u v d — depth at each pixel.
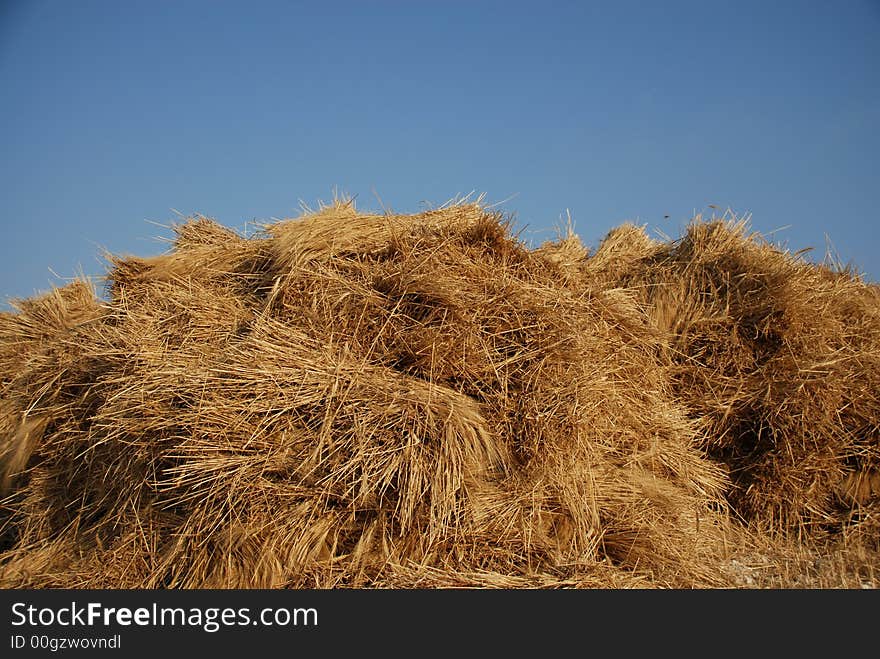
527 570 3.96
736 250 6.40
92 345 4.90
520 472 4.38
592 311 5.53
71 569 4.18
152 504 4.11
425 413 4.14
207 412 3.97
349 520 3.98
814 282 6.10
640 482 4.70
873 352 5.73
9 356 5.91
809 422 5.33
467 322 4.74
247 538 3.81
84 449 4.66
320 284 4.89
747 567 4.58
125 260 5.64
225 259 5.62
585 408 4.62
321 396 4.15
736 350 5.82
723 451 5.58
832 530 5.20
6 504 5.04
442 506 3.94
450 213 5.66
